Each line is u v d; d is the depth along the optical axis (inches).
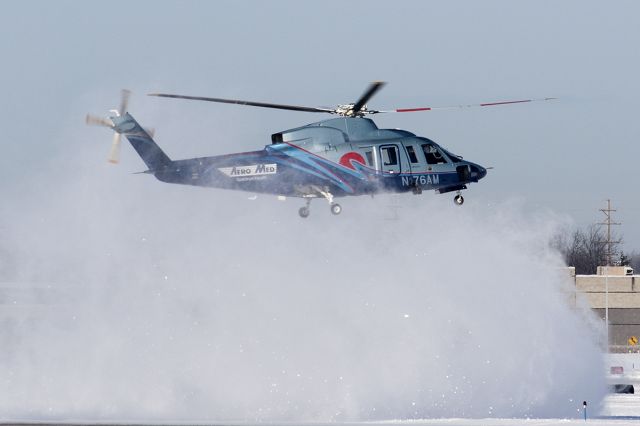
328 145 4965.6
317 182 4931.1
